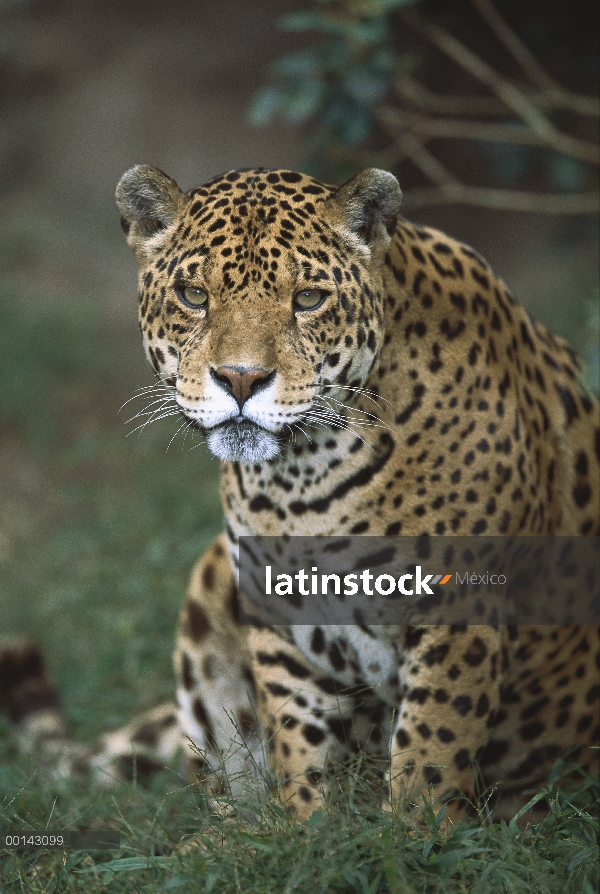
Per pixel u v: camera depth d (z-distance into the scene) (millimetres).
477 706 9492
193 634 11711
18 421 26031
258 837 8188
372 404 9055
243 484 9594
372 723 10250
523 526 9695
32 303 32500
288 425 8641
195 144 39219
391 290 9172
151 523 20859
